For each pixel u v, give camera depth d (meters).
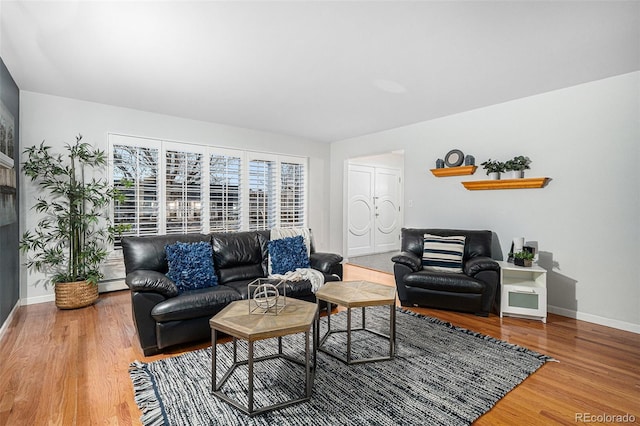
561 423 1.68
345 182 6.21
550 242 3.44
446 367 2.25
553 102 3.41
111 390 1.96
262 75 3.05
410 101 3.79
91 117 3.91
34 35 2.32
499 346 2.59
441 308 3.51
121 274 4.16
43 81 3.24
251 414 1.71
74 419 1.69
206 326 2.58
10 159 2.81
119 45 2.47
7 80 2.93
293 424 1.66
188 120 4.66
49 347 2.54
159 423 1.65
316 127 5.16
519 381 2.07
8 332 2.83
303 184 6.06
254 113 4.36
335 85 3.31
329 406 1.80
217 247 3.38
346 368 2.23
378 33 2.28
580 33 2.26
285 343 2.66
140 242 2.95
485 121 3.99
